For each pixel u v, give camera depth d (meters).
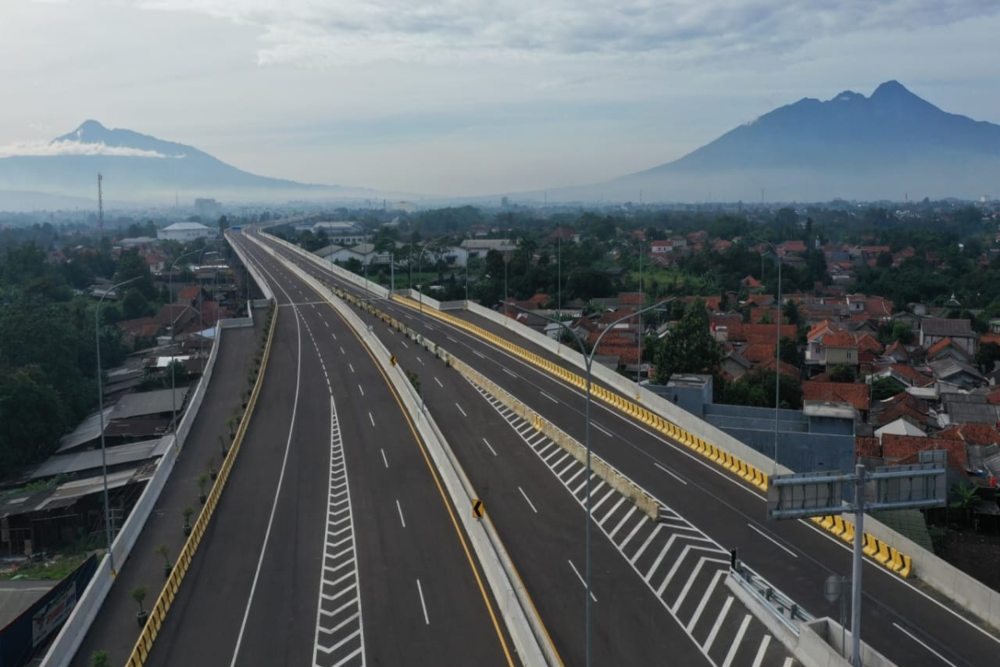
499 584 31.22
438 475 45.44
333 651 27.72
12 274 136.12
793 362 85.50
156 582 34.09
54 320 80.19
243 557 35.72
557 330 95.12
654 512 38.16
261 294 126.25
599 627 28.80
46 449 63.84
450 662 26.83
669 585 32.03
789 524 38.00
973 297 122.69
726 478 44.12
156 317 110.44
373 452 49.62
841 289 137.00
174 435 51.06
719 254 155.25
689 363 67.06
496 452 49.19
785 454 50.91
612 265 155.25
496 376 67.44
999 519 48.09
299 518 39.91
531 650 26.05
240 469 47.38
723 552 34.97
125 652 28.78
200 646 28.38
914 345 95.62
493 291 125.12
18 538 48.97
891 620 28.88
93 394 77.25
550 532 37.34
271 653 27.73
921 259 158.12
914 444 54.62
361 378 68.38
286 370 71.75
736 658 26.73
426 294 122.50
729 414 57.22
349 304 108.56
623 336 93.06
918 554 32.47
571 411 57.12
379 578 33.19
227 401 62.34
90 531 50.16
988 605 28.81
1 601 40.78
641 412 55.88
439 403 60.38
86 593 31.27
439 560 34.78
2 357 72.31
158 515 41.22
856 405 67.75
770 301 118.62
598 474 44.78
